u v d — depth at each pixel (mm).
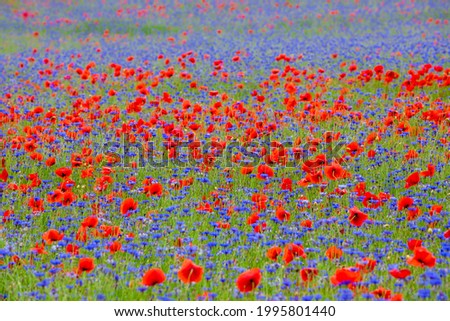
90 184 13250
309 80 21859
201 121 16688
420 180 12812
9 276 8883
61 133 15359
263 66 24547
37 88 22203
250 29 38625
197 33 38438
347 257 9328
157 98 19141
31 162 14094
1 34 40188
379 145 14891
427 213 11000
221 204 11656
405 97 19062
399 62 23922
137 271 8836
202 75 23516
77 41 36938
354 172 13336
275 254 8562
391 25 37812
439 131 15617
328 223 10477
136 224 10570
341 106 16781
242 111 16625
